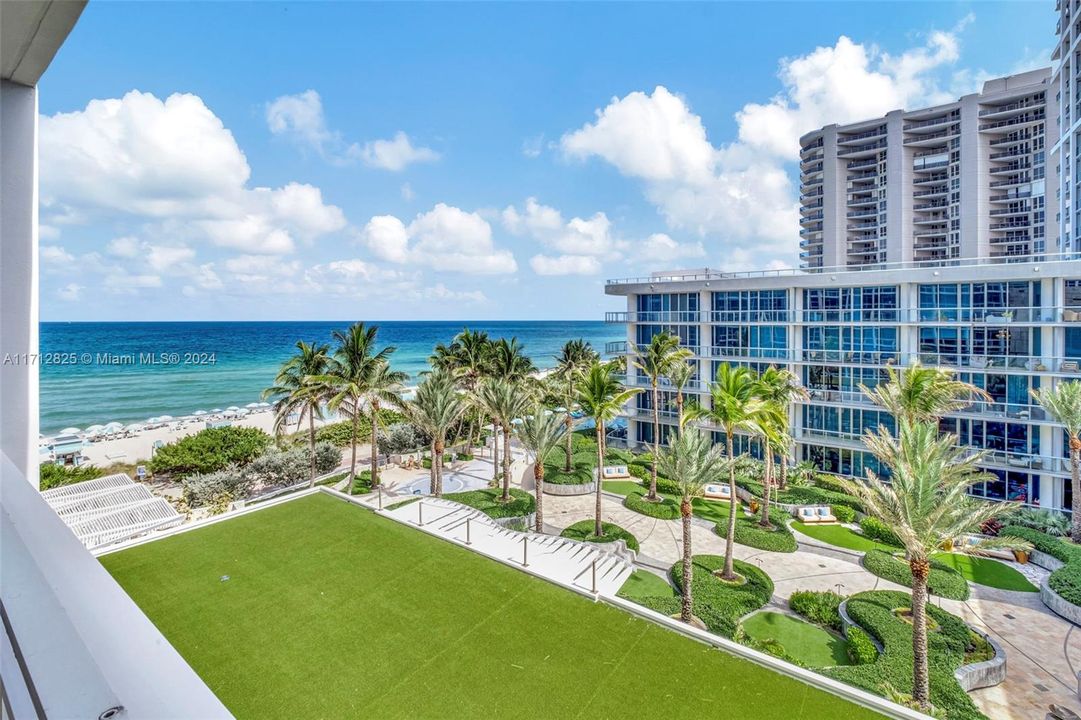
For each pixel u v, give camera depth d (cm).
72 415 6581
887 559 2245
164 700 122
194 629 1218
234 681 1050
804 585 2114
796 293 3534
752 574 2103
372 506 1959
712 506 3025
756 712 969
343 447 4900
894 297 3200
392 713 965
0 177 381
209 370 10038
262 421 6200
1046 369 2686
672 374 3275
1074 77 4441
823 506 2831
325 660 1109
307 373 3466
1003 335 2861
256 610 1290
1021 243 7700
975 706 1387
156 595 1362
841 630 1783
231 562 1537
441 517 2253
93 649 138
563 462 3700
